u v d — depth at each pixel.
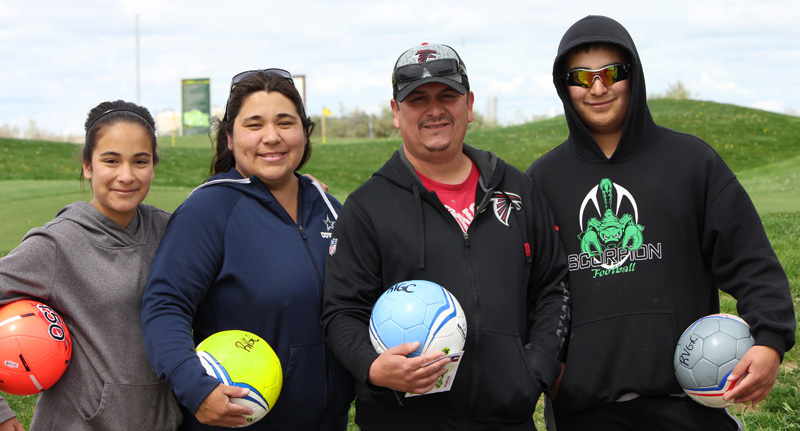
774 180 17.72
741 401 2.83
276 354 3.00
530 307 3.21
